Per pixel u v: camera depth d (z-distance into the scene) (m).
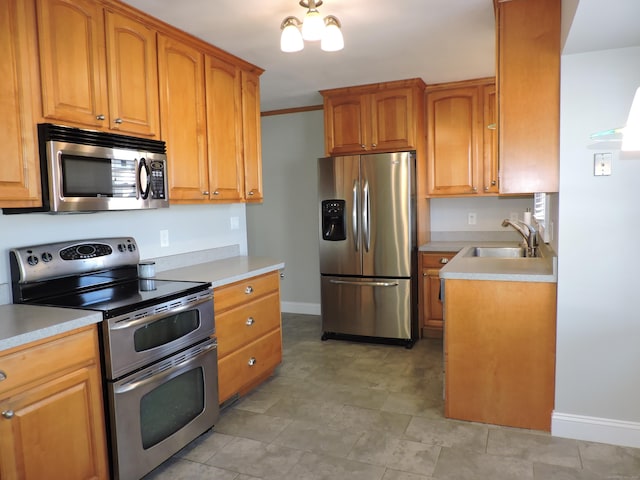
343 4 2.48
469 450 2.35
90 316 1.88
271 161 5.37
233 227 3.74
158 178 2.55
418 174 4.18
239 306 2.90
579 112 2.32
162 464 2.29
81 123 2.19
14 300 2.12
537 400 2.53
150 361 2.14
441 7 2.54
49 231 2.34
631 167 2.27
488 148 4.16
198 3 2.41
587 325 2.39
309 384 3.26
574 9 1.84
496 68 2.49
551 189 2.43
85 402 1.88
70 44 2.13
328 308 4.29
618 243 2.31
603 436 2.40
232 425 2.67
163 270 3.02
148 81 2.57
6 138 1.89
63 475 1.80
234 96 3.32
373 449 2.39
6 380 1.60
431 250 4.19
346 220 4.17
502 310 2.55
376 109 4.21
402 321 4.05
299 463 2.27
